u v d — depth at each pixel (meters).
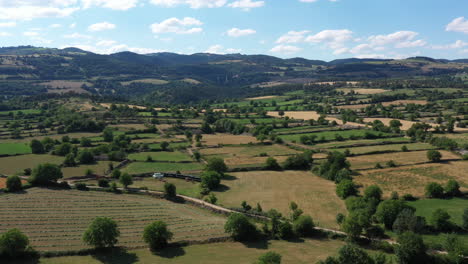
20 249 73.44
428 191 105.88
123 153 159.25
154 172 140.38
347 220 82.06
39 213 96.56
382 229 84.00
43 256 74.31
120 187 122.56
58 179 129.25
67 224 90.44
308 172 141.25
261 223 93.12
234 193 117.50
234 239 83.44
